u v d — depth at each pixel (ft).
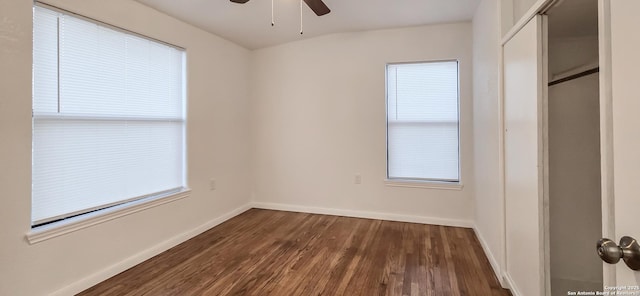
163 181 9.56
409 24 11.43
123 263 7.92
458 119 11.44
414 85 11.95
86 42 7.30
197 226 10.69
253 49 13.98
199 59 10.84
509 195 6.71
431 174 11.87
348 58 12.56
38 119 6.41
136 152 8.66
